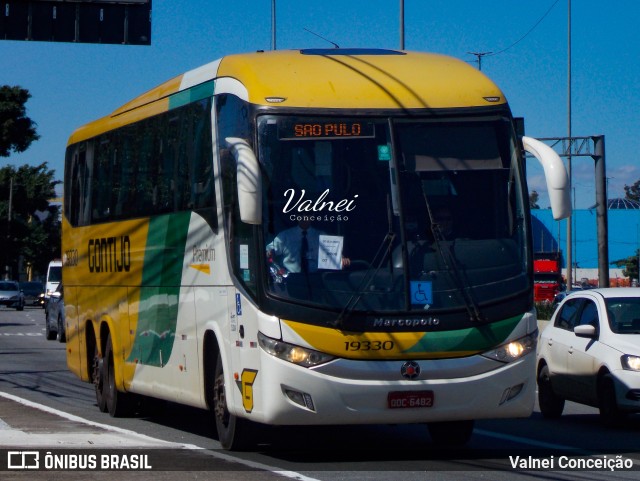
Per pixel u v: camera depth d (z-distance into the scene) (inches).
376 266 379.6
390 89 399.5
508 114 405.1
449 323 378.6
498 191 395.9
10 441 442.6
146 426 534.0
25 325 1817.2
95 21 714.2
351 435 489.4
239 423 417.7
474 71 419.5
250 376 386.3
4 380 795.4
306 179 385.1
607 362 517.7
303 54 426.6
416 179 390.0
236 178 394.0
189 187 461.1
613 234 3053.6
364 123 392.2
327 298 374.0
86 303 628.4
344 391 370.3
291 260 377.7
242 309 393.4
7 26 708.0
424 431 506.3
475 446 451.8
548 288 2421.3
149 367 511.8
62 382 789.2
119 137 572.7
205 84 449.4
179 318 469.4
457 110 399.9
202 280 440.1
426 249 383.9
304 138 387.9
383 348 373.1
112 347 572.4
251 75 404.5
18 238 3284.9
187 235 461.4
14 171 3585.1
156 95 517.0
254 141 386.9
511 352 383.9
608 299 555.8
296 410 370.9
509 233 393.7
